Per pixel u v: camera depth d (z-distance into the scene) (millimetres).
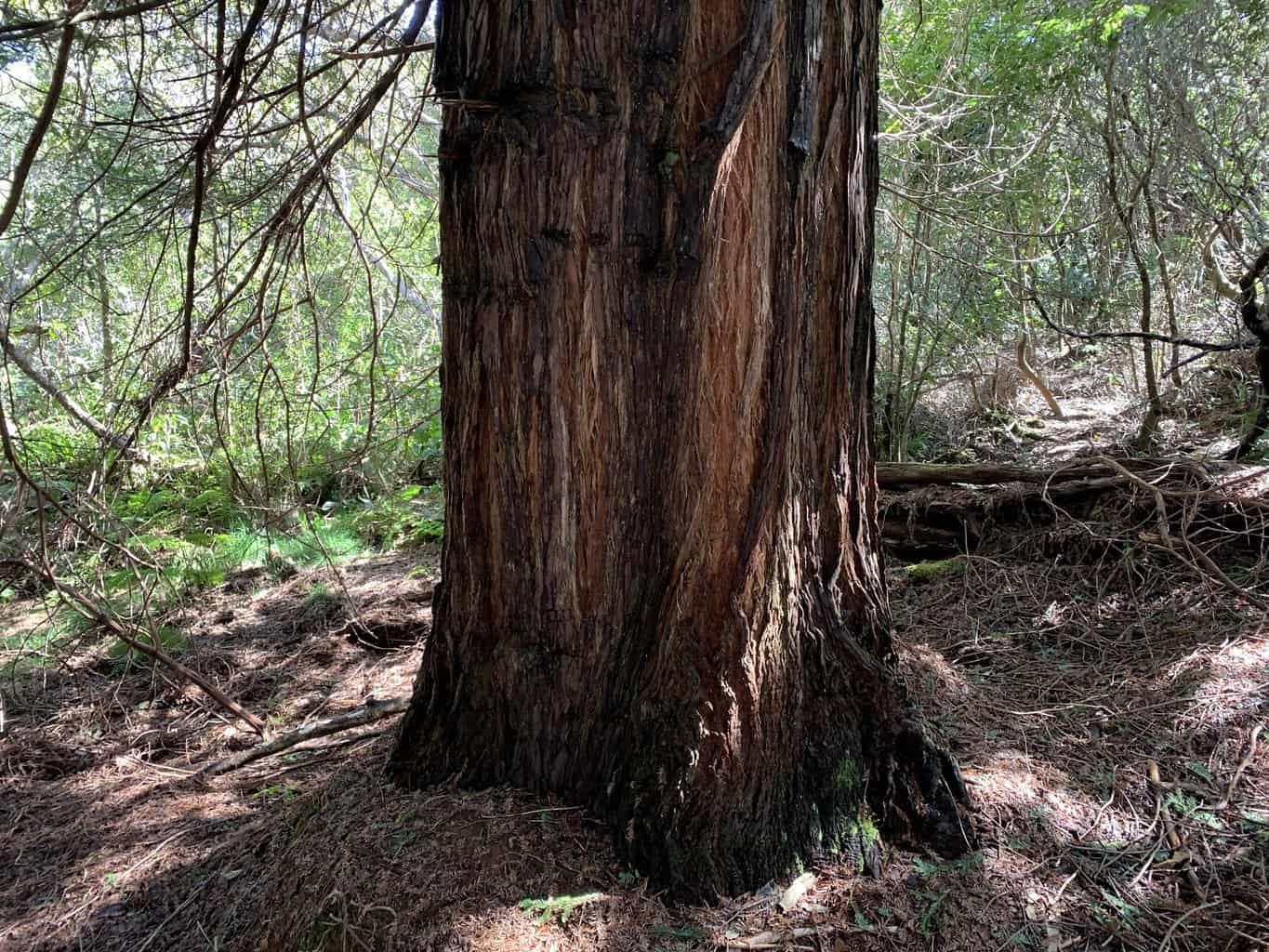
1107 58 6488
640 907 1929
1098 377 10367
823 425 2264
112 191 3855
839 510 2328
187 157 2992
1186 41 6414
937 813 2215
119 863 2781
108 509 4176
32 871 2836
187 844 2820
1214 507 4141
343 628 5027
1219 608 3594
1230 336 7043
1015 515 4797
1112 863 2211
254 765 3455
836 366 2250
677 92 1973
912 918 1970
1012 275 8344
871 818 2213
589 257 2031
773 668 2107
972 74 7332
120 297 7258
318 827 2273
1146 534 4125
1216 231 6367
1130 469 4688
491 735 2279
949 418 8930
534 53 1962
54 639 5145
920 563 4832
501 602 2230
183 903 2445
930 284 8273
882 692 2291
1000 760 2586
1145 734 2814
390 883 1961
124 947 2324
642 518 2158
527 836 2080
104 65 4090
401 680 4301
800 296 2043
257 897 2254
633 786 2061
